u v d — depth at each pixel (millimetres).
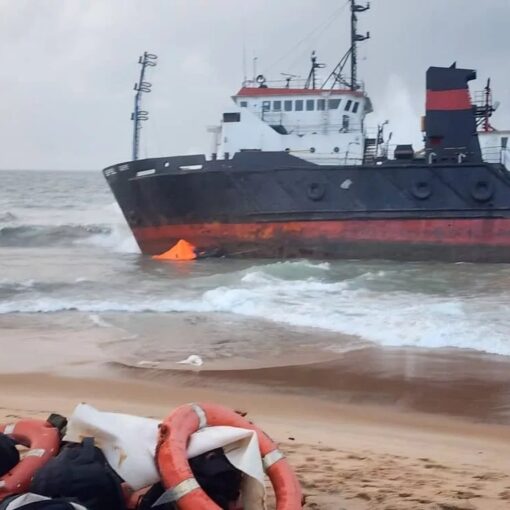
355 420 8172
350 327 14016
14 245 35625
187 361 11445
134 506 4109
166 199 26641
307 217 25422
